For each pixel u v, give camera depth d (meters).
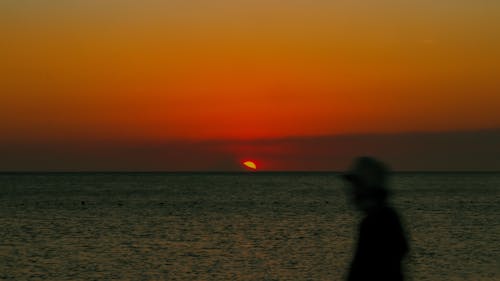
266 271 39.75
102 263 42.88
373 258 10.15
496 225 72.81
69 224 74.69
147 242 55.28
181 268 40.81
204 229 67.81
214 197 150.25
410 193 174.25
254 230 66.69
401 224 10.48
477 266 41.50
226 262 43.31
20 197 148.75
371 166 10.62
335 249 50.31
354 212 96.00
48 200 134.75
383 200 10.55
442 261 43.62
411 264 42.34
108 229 68.00
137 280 36.81
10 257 45.75
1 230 67.19
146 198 144.88
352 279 10.32
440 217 85.81
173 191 191.38
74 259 44.72
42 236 60.62
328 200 134.88
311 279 37.12
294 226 71.62
